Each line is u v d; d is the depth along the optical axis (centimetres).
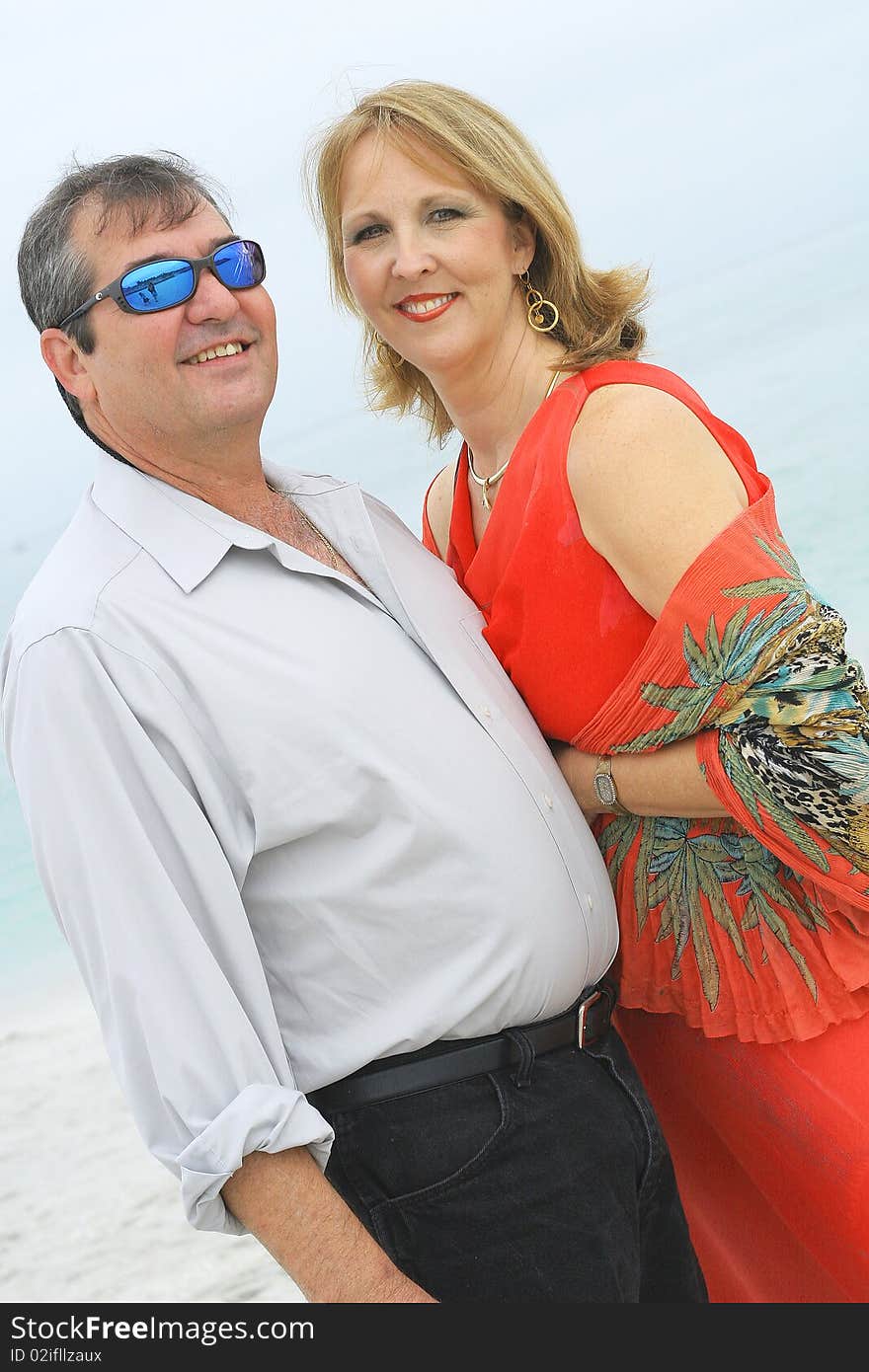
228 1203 162
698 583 178
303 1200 159
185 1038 159
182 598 169
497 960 174
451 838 172
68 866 161
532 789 184
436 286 199
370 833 171
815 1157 194
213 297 174
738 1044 201
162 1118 162
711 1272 221
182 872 164
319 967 175
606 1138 180
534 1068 179
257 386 179
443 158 195
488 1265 172
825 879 184
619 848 204
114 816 160
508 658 200
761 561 180
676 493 180
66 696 161
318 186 210
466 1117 173
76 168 183
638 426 183
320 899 172
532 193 198
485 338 203
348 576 186
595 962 188
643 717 189
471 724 182
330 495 197
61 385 185
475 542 222
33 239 179
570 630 191
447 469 241
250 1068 160
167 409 175
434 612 194
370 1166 175
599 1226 175
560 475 188
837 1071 191
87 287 174
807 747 179
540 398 206
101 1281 364
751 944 195
